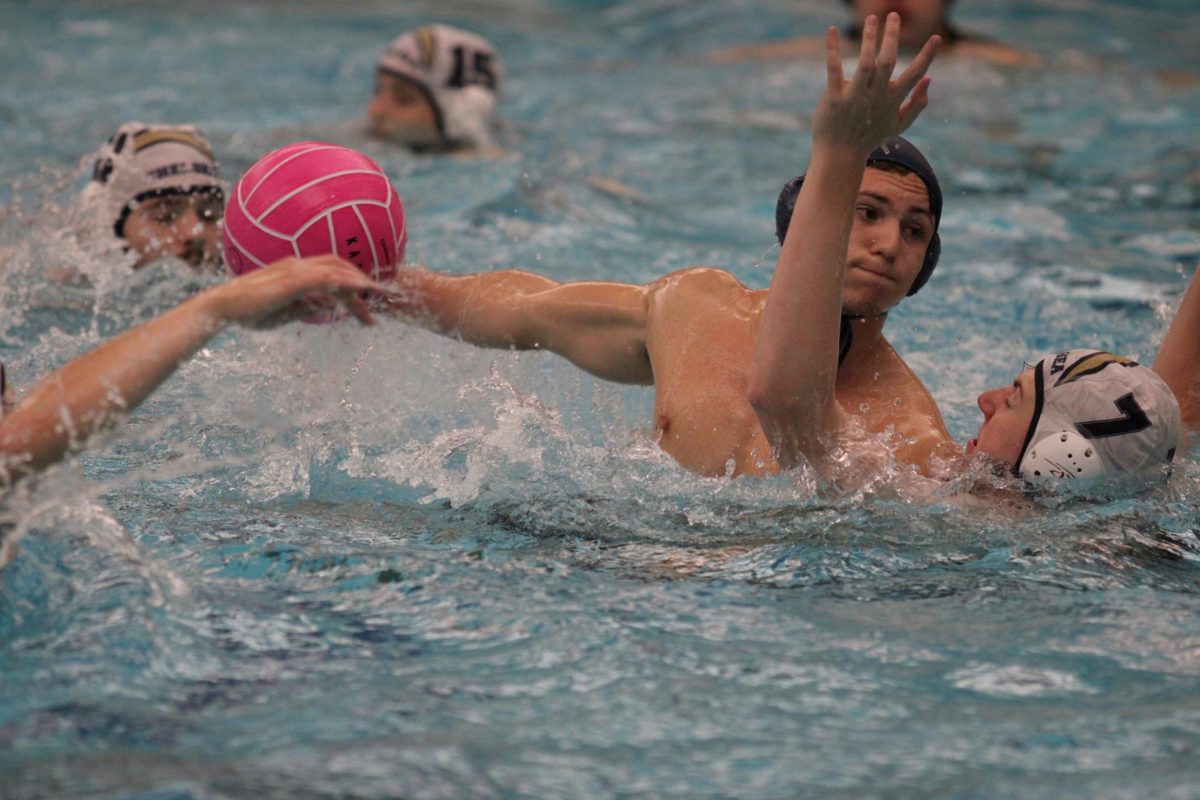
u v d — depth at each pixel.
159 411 10.68
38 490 7.34
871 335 9.27
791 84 27.11
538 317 10.15
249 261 9.18
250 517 8.83
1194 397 10.21
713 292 9.95
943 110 24.84
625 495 9.33
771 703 6.52
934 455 9.23
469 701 6.46
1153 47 32.34
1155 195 20.14
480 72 22.83
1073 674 6.95
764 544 8.62
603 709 6.40
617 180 20.45
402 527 8.80
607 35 34.78
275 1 35.78
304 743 5.98
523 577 8.04
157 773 5.66
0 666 6.62
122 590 7.41
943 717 6.43
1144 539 8.91
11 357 12.38
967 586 8.11
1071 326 14.68
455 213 18.22
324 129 23.22
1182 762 5.98
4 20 31.73
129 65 28.06
